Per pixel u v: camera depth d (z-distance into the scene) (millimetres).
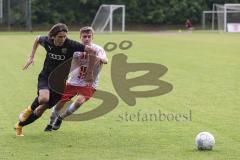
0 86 50594
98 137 29547
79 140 28750
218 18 199750
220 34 165125
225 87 49156
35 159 24688
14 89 48562
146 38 137125
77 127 32312
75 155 25469
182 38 138750
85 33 29438
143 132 30906
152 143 28016
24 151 26188
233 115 36094
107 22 189750
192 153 25766
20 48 102000
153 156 25266
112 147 27141
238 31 188375
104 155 25484
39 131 31031
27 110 29250
